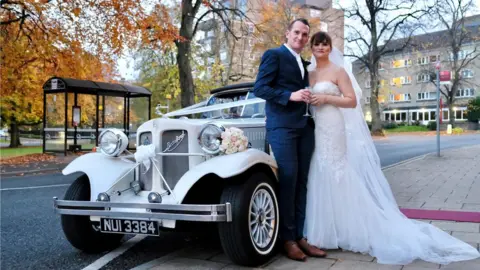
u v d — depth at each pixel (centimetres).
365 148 431
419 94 6209
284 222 383
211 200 409
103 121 1886
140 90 1948
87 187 416
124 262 395
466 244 388
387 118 6569
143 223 354
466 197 664
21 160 1572
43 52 1794
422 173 965
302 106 389
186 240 468
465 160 1250
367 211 393
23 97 2317
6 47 1664
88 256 420
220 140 362
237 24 2627
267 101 399
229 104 499
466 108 5562
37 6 1528
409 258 356
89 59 1792
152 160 389
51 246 457
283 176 382
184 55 2023
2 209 669
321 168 397
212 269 357
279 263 365
